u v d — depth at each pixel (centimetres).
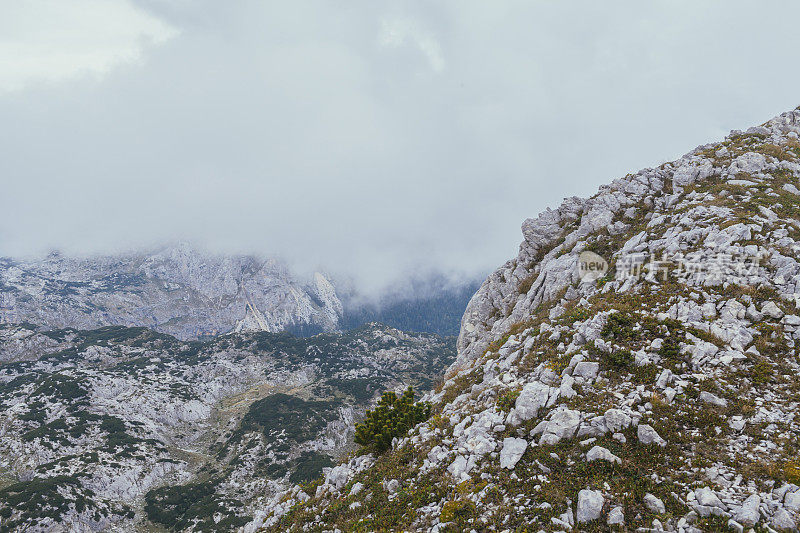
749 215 2667
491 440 1777
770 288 2111
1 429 15450
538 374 2120
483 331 4400
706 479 1338
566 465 1521
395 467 2031
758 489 1259
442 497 1645
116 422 16988
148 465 14800
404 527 1589
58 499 11194
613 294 2567
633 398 1728
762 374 1705
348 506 1950
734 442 1459
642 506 1297
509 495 1491
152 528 11850
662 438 1529
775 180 3247
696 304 2142
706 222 2756
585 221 3912
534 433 1717
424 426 2261
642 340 2044
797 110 4816
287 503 2503
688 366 1844
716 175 3534
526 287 4050
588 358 2019
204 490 13650
